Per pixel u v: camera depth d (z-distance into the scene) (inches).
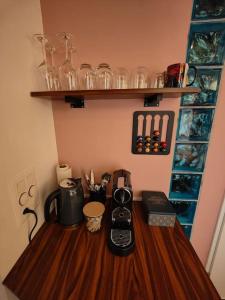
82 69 31.8
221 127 35.4
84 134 38.2
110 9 30.0
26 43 26.7
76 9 30.3
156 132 36.4
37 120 31.0
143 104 35.1
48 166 35.9
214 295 21.6
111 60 32.6
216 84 33.3
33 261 26.2
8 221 24.1
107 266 25.2
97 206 32.8
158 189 40.8
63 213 32.0
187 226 43.2
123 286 22.5
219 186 39.2
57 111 37.0
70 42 31.9
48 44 31.4
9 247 24.6
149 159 38.7
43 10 30.7
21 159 26.7
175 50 31.2
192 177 39.4
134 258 26.5
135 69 32.5
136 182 40.7
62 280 23.3
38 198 31.9
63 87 32.6
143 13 29.8
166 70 30.0
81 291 21.9
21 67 25.7
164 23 30.1
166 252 27.7
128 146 38.3
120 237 28.8
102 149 38.9
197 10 29.8
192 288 22.3
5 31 22.3
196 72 30.5
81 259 26.3
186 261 26.2
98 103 35.9
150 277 23.7
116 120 36.7
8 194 24.0
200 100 34.4
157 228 32.9
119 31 31.0
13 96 24.3
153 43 31.2
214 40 31.2
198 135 36.6
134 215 36.4
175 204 41.7
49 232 31.8
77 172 41.1
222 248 44.4
